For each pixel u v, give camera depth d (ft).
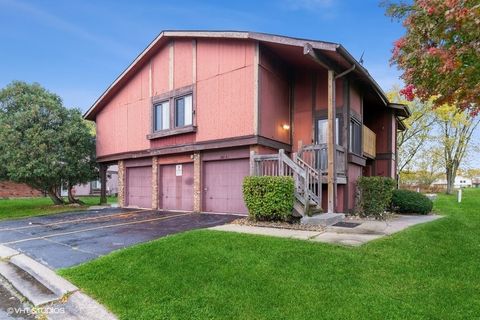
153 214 36.91
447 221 27.12
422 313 10.13
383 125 46.73
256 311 10.70
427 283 12.39
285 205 24.81
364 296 11.34
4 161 45.16
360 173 38.63
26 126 46.09
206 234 20.62
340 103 33.04
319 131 34.42
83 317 11.27
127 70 45.24
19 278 15.74
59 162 46.57
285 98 35.70
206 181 36.86
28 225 30.25
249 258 15.53
